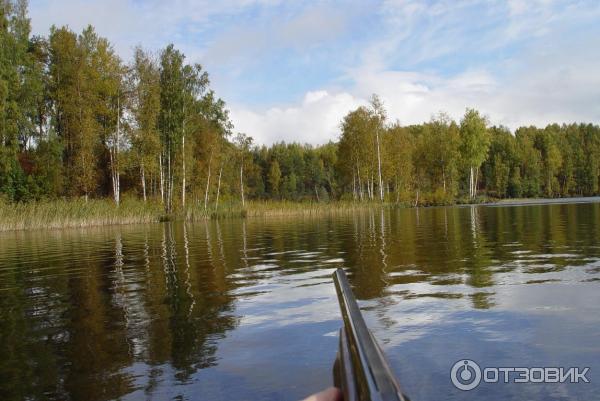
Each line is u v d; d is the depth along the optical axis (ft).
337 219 95.71
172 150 139.54
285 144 317.42
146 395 11.33
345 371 3.91
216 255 37.76
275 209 127.34
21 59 130.11
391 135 195.31
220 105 180.14
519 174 277.85
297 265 30.63
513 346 13.50
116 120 133.18
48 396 11.50
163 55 139.95
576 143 307.99
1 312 20.49
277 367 12.76
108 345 15.12
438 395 10.68
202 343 14.98
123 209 107.96
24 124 129.08
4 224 86.69
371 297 20.12
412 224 70.49
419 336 14.67
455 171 218.79
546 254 31.09
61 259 39.27
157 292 23.26
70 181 135.64
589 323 15.24
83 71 131.23
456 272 25.44
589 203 148.36
